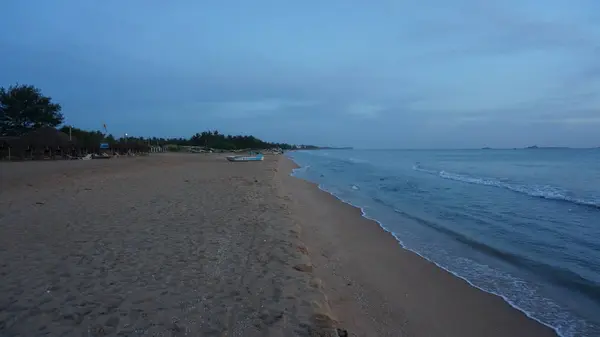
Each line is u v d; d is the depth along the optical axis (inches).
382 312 191.9
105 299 163.5
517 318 189.3
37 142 1398.9
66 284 180.1
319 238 338.0
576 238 333.4
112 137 2672.2
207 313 153.3
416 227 390.0
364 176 1047.0
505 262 274.8
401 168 1402.6
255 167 1275.8
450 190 685.9
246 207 412.5
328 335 141.2
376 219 432.1
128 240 262.4
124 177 764.0
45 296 165.5
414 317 187.9
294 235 293.1
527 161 1829.5
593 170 1109.1
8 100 1833.2
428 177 978.1
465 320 186.5
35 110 1904.5
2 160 1333.7
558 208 476.4
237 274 201.5
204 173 951.6
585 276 242.8
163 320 145.3
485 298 212.5
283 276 201.2
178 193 520.7
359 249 308.2
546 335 173.0
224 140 4793.3
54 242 254.5
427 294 217.2
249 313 155.2
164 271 201.8
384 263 272.1
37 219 329.1
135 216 347.9
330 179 964.0
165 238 270.1
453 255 292.7
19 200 433.1
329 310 171.0
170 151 3518.7
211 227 309.0
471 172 1127.0
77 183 621.0
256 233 293.4
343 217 443.5
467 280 240.1
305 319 152.4
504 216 433.7
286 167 1470.2
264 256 234.8
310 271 217.0
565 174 982.4
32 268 202.1
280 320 150.3
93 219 331.6
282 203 464.8
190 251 240.2
